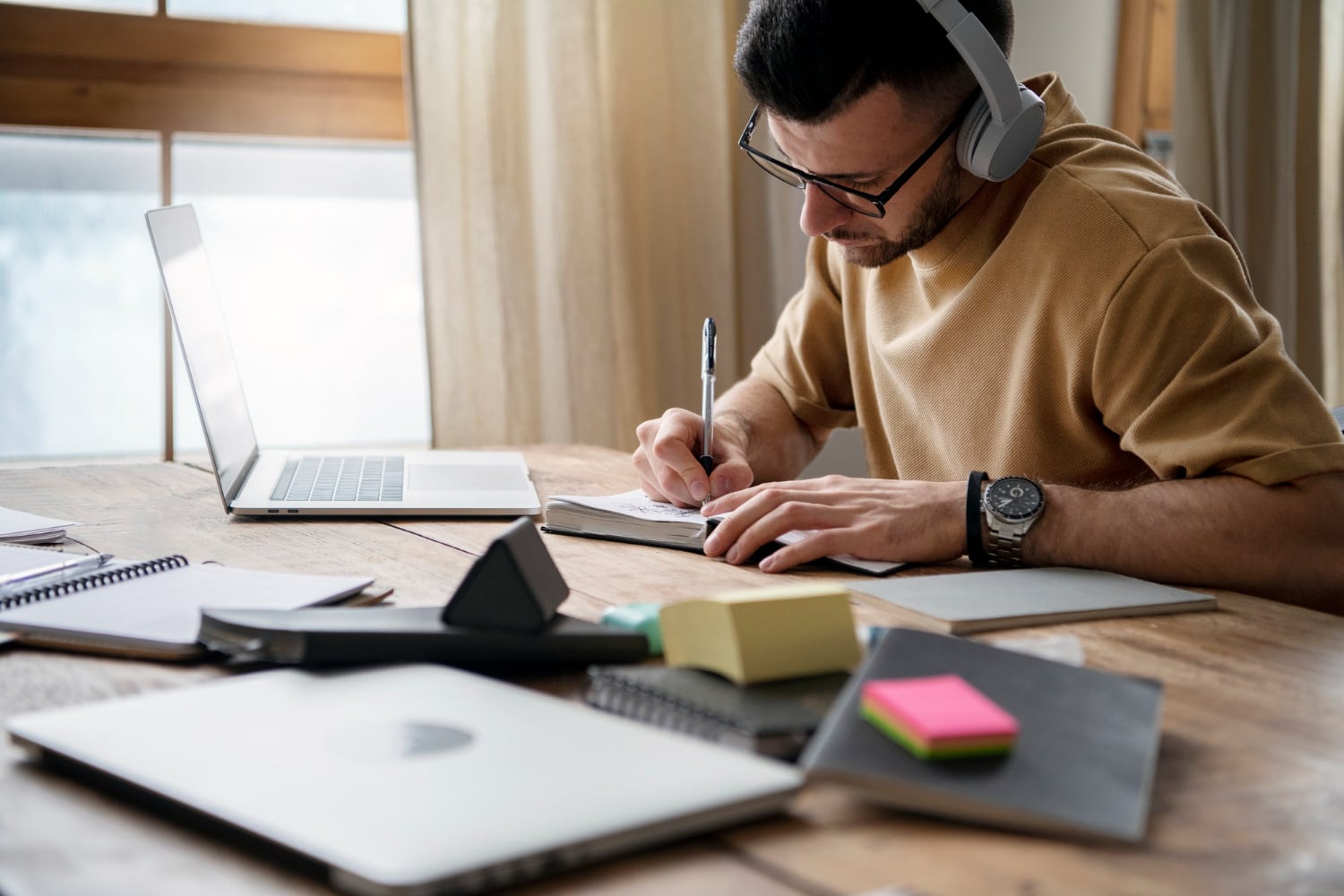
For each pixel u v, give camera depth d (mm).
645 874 451
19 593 789
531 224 2051
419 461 1476
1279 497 968
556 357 2094
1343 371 2965
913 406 1462
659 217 2160
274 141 2143
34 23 1896
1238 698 667
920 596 863
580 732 534
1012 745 518
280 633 638
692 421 1309
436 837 433
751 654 599
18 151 1995
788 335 1681
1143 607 848
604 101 2127
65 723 549
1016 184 1277
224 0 2059
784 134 1220
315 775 486
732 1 2201
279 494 1226
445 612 671
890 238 1271
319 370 2262
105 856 459
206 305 1287
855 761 497
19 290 2035
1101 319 1148
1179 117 2639
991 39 1115
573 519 1123
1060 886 444
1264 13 2682
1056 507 991
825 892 438
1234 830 494
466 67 1993
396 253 2287
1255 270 2748
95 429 2109
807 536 994
